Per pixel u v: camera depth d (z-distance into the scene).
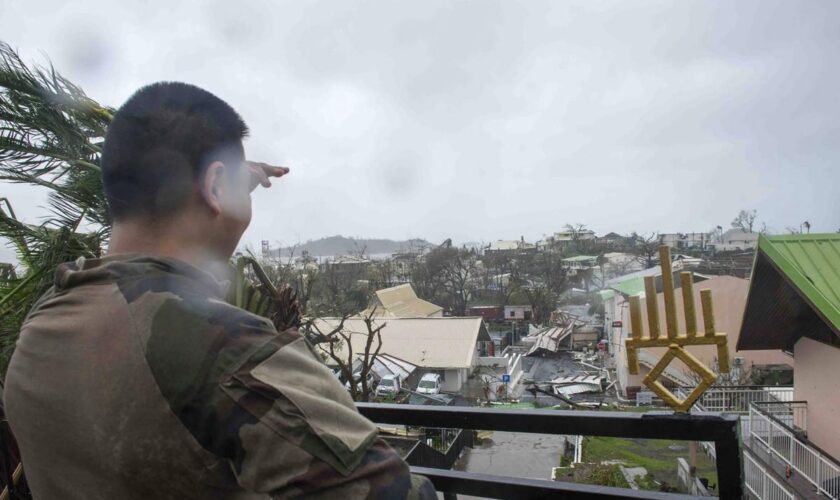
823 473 7.74
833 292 7.69
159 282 0.83
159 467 0.75
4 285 3.25
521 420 1.40
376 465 0.73
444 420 1.54
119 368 0.77
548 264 53.88
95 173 3.37
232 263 1.39
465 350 22.78
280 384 0.74
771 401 9.73
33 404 0.83
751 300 9.11
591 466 8.75
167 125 0.91
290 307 1.46
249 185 1.05
